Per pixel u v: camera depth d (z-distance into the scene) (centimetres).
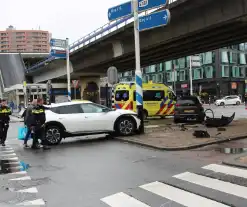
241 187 611
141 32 2566
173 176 712
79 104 1377
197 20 2072
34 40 11838
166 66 7856
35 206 551
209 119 1672
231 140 1205
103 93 5603
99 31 3125
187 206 519
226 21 1894
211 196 564
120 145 1218
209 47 2944
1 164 931
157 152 1030
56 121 1316
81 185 673
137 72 1461
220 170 747
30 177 761
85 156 1015
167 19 1316
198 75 6975
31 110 1265
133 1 1442
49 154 1088
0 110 1374
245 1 1769
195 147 1068
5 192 641
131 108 2397
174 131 1512
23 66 7962
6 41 11700
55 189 651
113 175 746
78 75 5438
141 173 754
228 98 5231
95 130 1366
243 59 7056
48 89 3050
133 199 565
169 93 2586
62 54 3012
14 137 1727
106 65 4122
